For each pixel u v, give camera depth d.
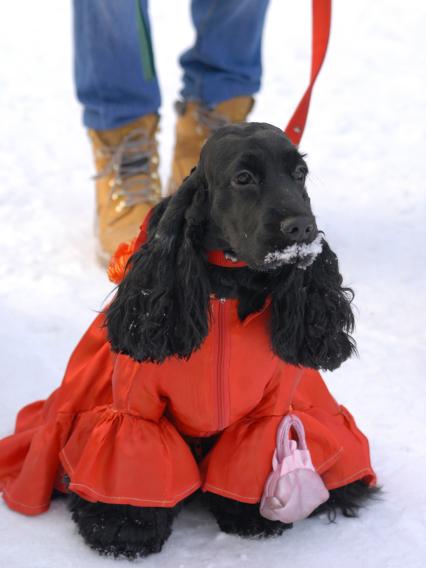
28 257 6.81
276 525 3.92
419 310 6.08
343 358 3.90
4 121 9.70
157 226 3.65
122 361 3.86
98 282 6.43
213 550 3.82
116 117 6.54
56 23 12.93
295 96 10.17
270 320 3.72
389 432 4.74
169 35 12.05
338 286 3.79
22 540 3.80
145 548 3.74
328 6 4.15
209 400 3.75
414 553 3.77
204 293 3.55
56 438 4.07
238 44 6.86
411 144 8.78
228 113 7.05
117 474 3.75
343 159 8.56
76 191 8.09
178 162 7.12
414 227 7.22
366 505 4.12
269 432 3.92
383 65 10.84
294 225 3.16
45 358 5.45
